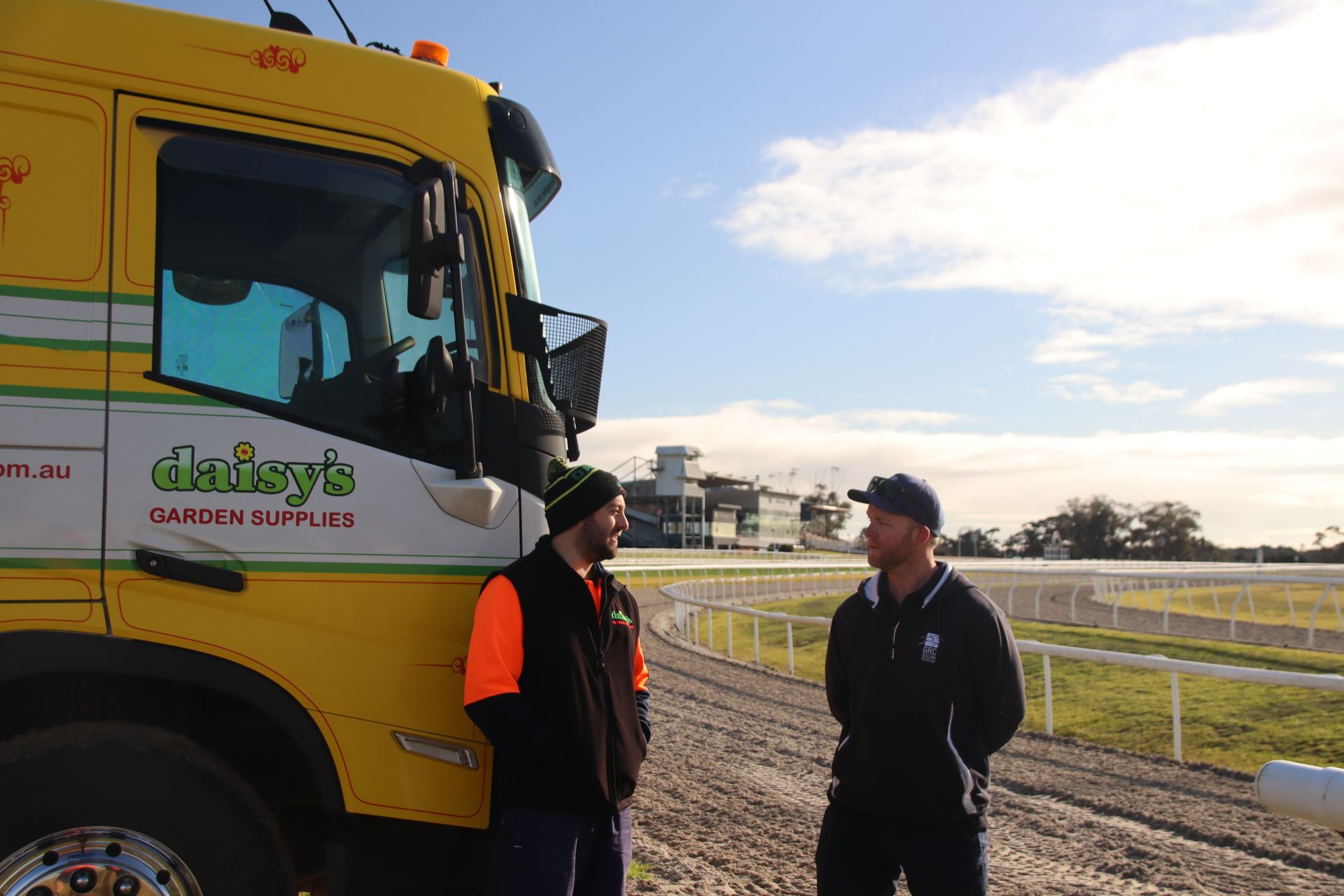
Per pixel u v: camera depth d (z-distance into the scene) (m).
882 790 2.72
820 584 33.12
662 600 26.06
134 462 2.65
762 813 5.95
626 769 2.67
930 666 2.74
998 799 6.23
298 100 2.94
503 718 2.48
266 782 3.10
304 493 2.77
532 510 3.05
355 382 2.92
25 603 2.53
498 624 2.56
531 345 3.09
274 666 2.69
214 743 3.02
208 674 2.62
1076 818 5.79
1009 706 2.76
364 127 3.00
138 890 2.51
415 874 2.83
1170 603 26.20
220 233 2.84
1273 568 41.16
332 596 2.77
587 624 2.67
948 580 2.84
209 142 2.85
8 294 2.61
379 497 2.84
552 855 2.54
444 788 2.85
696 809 6.01
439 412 2.81
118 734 2.56
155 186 2.77
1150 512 110.75
